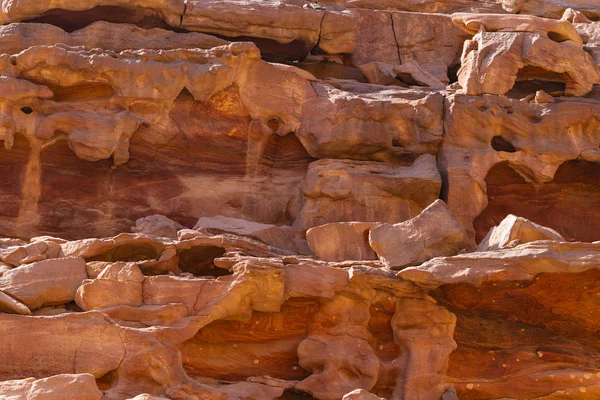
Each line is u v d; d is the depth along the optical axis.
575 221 17.80
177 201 17.53
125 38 18.83
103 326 13.14
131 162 17.45
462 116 17.44
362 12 21.16
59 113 16.98
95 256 14.62
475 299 14.38
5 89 16.67
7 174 17.06
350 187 16.84
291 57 20.16
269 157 17.92
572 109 17.53
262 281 13.92
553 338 14.85
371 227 15.41
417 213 17.03
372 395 12.60
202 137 17.67
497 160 17.23
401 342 14.37
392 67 20.38
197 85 17.41
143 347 13.07
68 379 11.81
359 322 14.32
